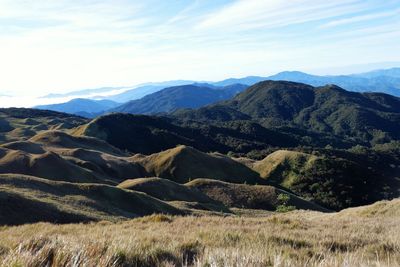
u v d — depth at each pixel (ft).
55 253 15.26
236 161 439.63
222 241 29.09
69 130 617.62
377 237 36.73
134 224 53.57
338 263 17.60
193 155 394.73
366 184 410.72
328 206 375.04
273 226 49.03
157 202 154.81
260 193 266.98
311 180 412.36
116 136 602.44
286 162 443.73
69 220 103.76
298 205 267.39
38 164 226.79
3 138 466.70
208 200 239.50
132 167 353.72
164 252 22.94
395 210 86.02
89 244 20.30
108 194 143.84
